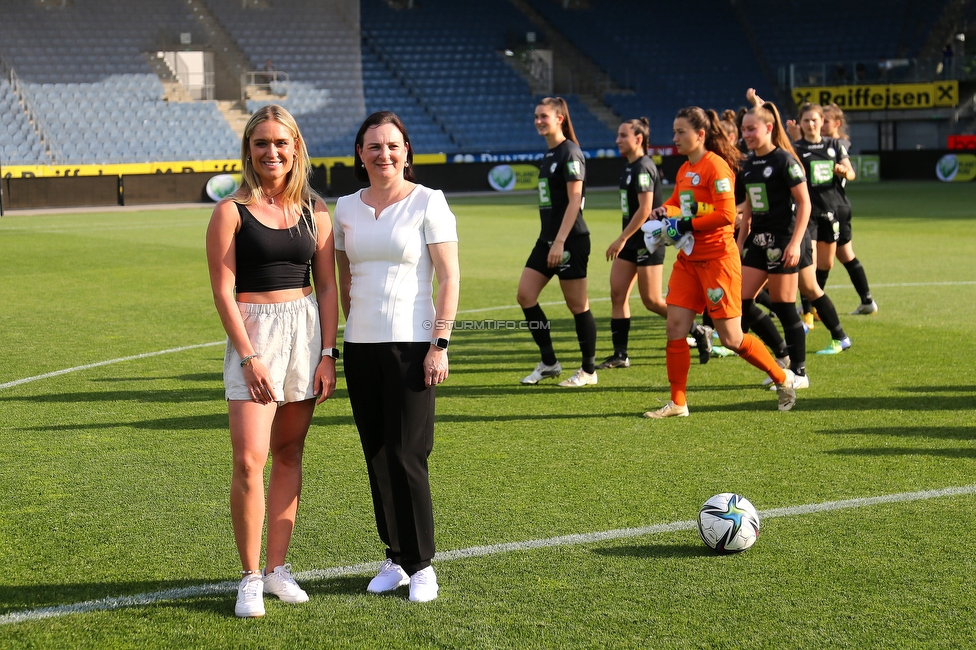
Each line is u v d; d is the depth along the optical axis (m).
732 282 5.79
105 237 18.41
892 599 3.46
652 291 7.36
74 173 27.75
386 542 3.71
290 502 3.65
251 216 3.47
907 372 7.13
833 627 3.26
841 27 40.16
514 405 6.40
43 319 9.70
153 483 4.86
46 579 3.74
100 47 33.31
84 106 31.47
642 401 6.47
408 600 3.52
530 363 7.80
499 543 4.02
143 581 3.73
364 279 3.58
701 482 4.77
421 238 3.56
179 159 30.45
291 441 3.66
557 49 39.47
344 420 6.04
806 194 6.42
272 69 34.91
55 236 18.59
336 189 30.69
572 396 6.65
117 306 10.48
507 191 32.94
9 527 4.27
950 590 3.52
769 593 3.52
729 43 40.41
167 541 4.12
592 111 37.34
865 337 8.48
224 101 33.97
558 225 6.80
